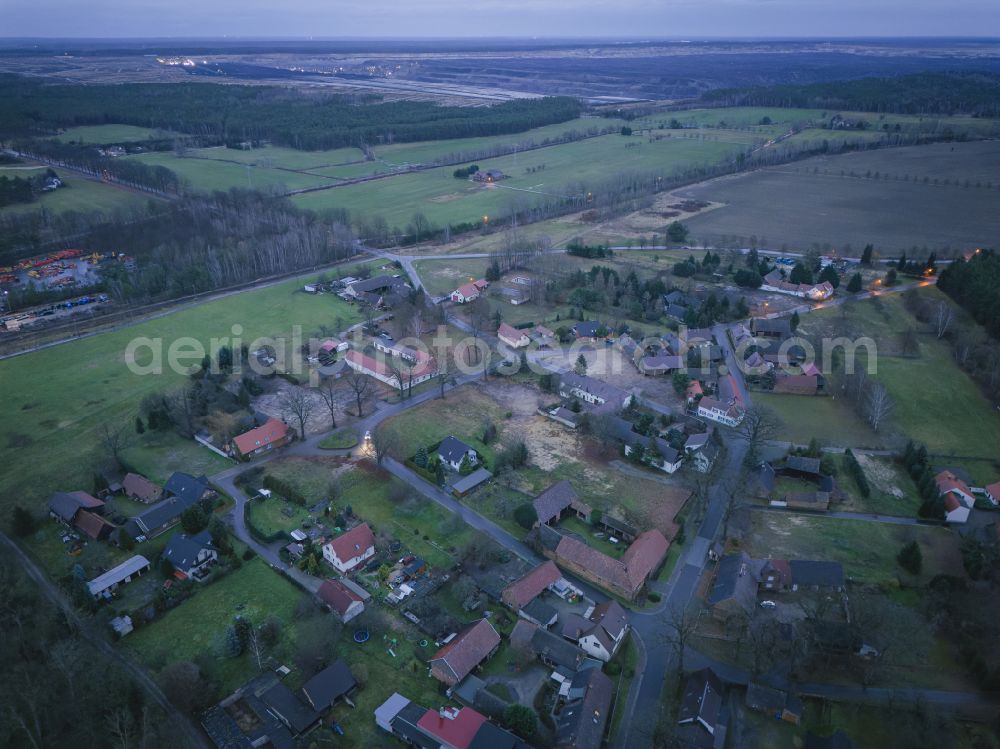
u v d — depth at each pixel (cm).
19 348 17600
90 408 14775
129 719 7362
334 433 13912
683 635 8381
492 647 8731
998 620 8894
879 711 7919
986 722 7731
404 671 8506
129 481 11931
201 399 14538
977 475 12431
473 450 12838
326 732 7656
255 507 11612
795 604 9544
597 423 13512
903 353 16925
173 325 19038
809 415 14450
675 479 12425
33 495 11931
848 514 11462
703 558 10500
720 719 7806
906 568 10100
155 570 10256
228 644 8638
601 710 7775
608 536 11000
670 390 15575
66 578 9819
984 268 19450
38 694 7669
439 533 10975
